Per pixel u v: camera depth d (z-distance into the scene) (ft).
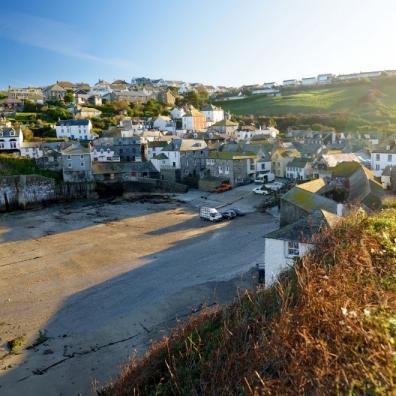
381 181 171.22
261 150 262.47
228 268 111.86
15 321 88.33
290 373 28.45
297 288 42.27
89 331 82.38
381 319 30.83
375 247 47.47
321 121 449.48
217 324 49.14
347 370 27.04
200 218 177.06
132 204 222.28
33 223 186.50
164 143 306.96
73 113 417.08
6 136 296.30
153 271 114.21
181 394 37.09
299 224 81.41
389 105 497.87
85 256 132.05
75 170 251.19
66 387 64.54
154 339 76.89
